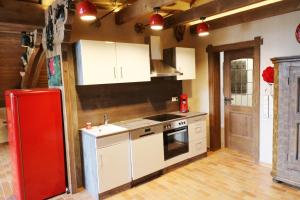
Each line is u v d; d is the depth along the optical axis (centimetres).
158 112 421
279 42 343
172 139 384
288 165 303
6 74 542
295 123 291
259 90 375
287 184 313
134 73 338
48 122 297
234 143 458
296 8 310
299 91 286
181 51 400
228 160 411
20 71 549
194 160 413
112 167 301
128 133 314
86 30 332
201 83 471
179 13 376
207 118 466
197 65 473
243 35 388
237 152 450
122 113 372
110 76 312
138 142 324
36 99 286
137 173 326
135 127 323
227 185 320
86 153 312
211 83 449
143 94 397
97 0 323
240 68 429
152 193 307
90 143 298
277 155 315
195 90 485
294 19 324
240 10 381
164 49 414
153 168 345
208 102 461
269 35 354
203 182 332
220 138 474
